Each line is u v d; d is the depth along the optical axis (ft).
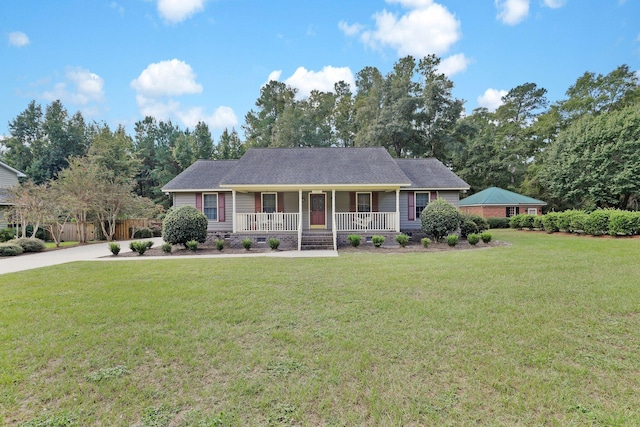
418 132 99.76
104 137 100.68
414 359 11.04
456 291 19.25
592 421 7.91
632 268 25.29
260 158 54.08
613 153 78.59
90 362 11.09
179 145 122.31
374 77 100.94
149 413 8.36
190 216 43.32
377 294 18.84
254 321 14.75
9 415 8.34
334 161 52.85
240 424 7.90
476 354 11.34
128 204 68.03
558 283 20.76
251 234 46.85
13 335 13.26
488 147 112.47
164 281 22.79
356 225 48.78
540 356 11.16
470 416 8.13
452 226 45.03
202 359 11.21
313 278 23.21
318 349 11.87
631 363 10.71
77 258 37.63
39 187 51.65
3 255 41.32
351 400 8.82
